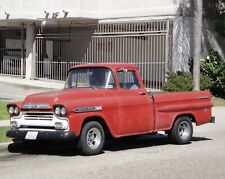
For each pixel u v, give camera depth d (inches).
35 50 1277.1
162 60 1043.9
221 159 453.1
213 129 677.3
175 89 954.7
